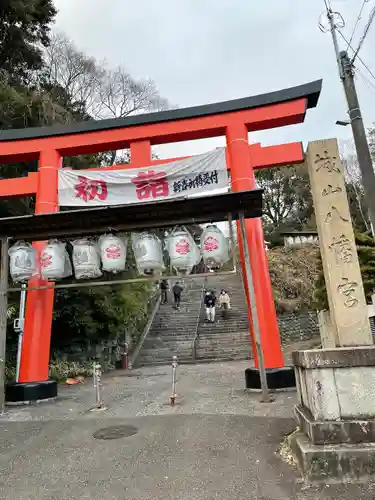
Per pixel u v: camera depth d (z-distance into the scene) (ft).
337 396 13.53
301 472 13.11
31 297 28.63
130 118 31.78
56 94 66.80
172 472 14.21
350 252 18.37
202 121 30.63
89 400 27.37
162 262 25.11
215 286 88.07
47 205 30.37
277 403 22.13
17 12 55.26
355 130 32.45
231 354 52.70
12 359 38.24
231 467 14.25
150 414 22.06
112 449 16.87
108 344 50.08
